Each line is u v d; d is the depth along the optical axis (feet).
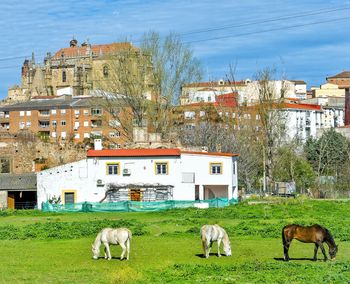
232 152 431.84
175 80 449.89
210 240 148.36
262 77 447.42
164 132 434.71
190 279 120.06
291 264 132.98
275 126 442.09
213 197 357.00
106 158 342.85
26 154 482.28
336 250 139.33
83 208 308.19
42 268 137.49
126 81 447.01
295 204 307.17
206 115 495.82
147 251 159.74
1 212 302.66
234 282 116.06
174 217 258.37
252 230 194.70
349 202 319.88
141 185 339.77
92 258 150.10
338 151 491.31
